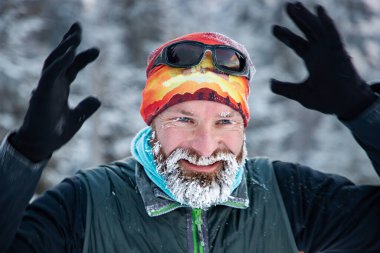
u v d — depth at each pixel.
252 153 20.39
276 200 2.16
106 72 17.19
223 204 2.08
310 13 1.97
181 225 2.04
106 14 18.69
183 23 22.08
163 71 2.13
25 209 1.89
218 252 2.04
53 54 1.79
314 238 2.15
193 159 1.98
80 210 2.04
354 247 2.15
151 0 18.88
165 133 2.04
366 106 2.04
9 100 11.27
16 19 12.98
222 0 25.00
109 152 17.12
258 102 20.92
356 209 2.14
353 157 19.14
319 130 20.59
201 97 2.01
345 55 1.98
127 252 2.00
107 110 17.28
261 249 2.07
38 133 1.78
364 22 21.12
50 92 1.75
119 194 2.09
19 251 1.85
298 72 21.02
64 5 16.09
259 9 22.30
